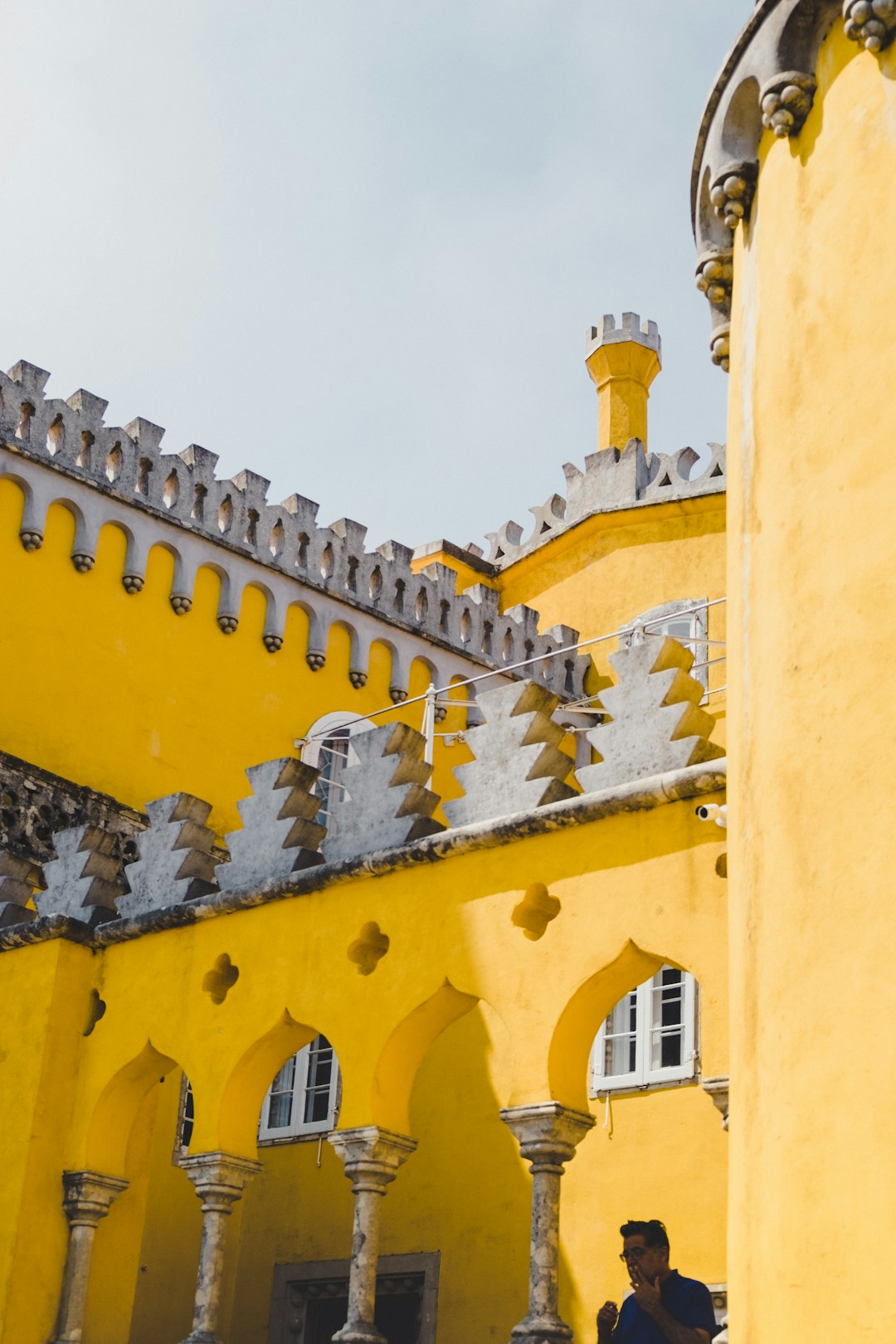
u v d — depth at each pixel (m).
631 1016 16.09
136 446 19.92
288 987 12.48
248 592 20.72
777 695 8.37
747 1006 8.29
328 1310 17.00
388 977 11.90
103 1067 13.39
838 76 9.00
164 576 19.84
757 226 9.61
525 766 11.75
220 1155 12.38
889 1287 6.84
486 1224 15.80
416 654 22.31
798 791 8.04
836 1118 7.32
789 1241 7.43
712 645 21.89
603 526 23.81
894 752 7.51
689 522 23.08
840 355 8.50
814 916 7.75
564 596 24.17
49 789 17.52
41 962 13.84
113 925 13.77
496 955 11.37
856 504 8.12
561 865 11.23
